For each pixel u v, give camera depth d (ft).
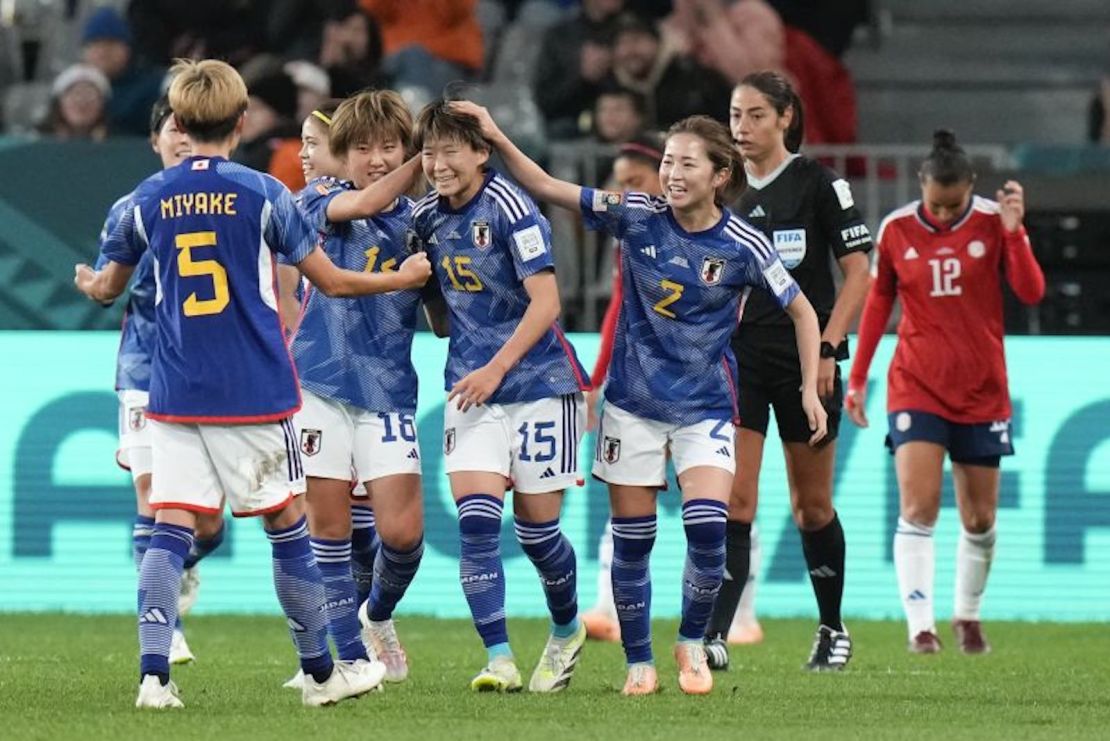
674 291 82.43
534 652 106.73
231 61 174.81
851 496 131.54
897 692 87.35
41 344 132.05
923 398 111.14
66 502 131.75
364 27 164.25
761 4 175.73
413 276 77.36
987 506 111.96
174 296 73.46
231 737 66.08
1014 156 161.79
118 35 170.60
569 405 83.92
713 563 83.10
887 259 111.86
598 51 170.50
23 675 90.07
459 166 80.69
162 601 74.18
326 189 84.69
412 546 85.76
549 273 81.30
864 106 198.49
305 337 83.97
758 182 99.81
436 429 131.34
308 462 82.94
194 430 73.87
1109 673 98.27
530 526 83.97
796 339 94.02
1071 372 131.85
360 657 81.20
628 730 69.77
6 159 133.69
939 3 204.23
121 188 133.80
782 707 79.71
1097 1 205.87
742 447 99.04
